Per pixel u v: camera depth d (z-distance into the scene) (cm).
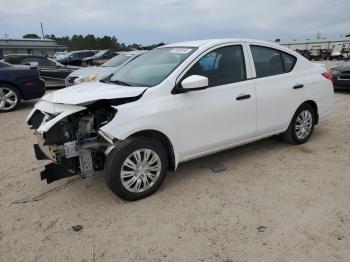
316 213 335
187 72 391
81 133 361
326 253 277
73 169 362
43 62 1337
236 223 323
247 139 456
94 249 294
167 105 370
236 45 442
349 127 638
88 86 415
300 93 504
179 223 327
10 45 4350
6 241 310
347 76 1009
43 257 287
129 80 419
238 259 274
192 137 395
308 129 539
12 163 501
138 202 370
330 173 429
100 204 368
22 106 973
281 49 494
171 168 398
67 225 331
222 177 425
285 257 274
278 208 347
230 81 427
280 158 483
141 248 292
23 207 370
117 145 348
